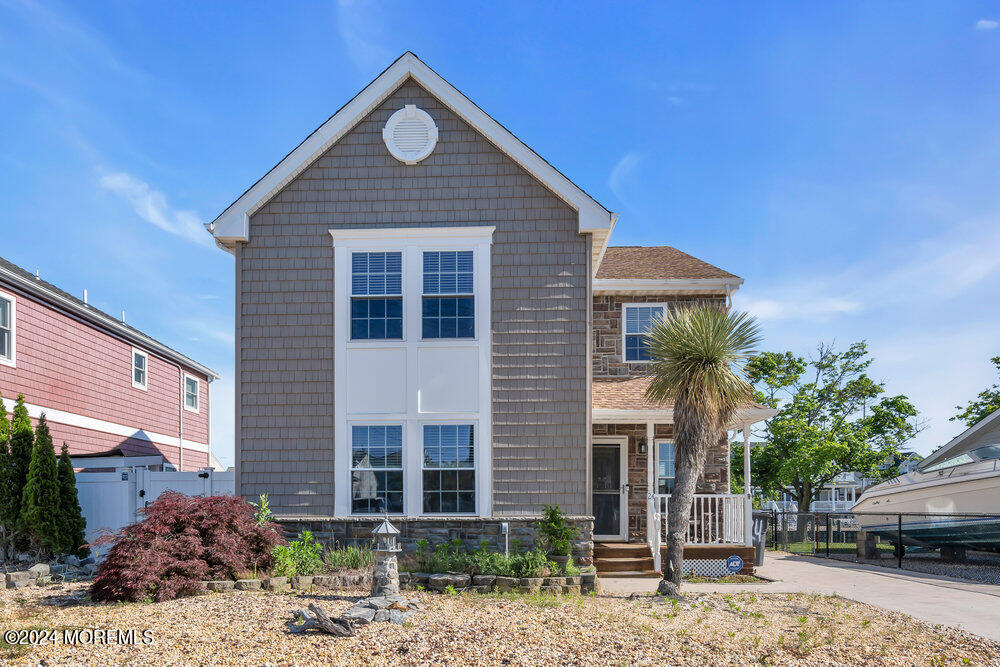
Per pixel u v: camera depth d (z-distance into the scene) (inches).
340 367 549.6
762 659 333.7
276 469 543.5
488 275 553.6
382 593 406.9
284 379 549.6
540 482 538.9
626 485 674.8
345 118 558.3
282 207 561.3
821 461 1097.4
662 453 691.4
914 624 403.9
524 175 560.4
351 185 562.3
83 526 582.9
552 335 549.0
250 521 490.3
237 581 458.9
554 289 551.8
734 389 493.7
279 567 482.0
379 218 559.8
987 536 714.8
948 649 357.7
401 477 543.8
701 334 492.1
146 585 427.5
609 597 470.3
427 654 324.5
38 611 406.6
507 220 557.0
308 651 324.8
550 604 428.1
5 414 567.5
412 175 561.9
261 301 554.9
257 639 340.5
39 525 544.4
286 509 541.0
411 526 534.9
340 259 557.6
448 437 545.0
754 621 402.3
